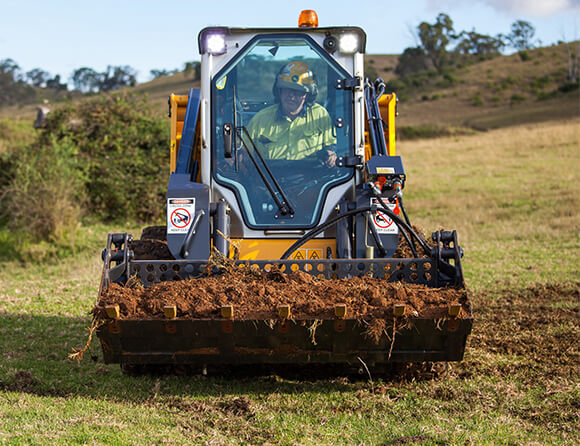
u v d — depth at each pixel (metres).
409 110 74.56
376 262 4.91
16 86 95.69
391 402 4.86
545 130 39.75
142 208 15.27
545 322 7.42
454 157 31.55
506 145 34.72
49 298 8.88
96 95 17.16
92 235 13.51
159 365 5.42
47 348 6.46
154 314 4.41
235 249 5.23
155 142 15.95
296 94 5.38
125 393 5.06
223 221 5.20
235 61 5.40
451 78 87.62
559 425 4.47
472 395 5.04
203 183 5.31
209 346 4.51
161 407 4.74
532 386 5.29
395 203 5.33
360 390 5.11
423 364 5.30
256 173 5.35
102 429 4.21
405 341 4.50
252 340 4.47
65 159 14.12
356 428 4.37
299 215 5.34
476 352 6.24
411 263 4.93
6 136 21.98
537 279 10.03
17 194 13.15
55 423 4.30
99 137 15.91
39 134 16.80
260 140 5.38
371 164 5.19
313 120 5.40
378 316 4.38
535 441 4.17
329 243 5.33
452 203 19.45
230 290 4.56
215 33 5.36
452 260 5.41
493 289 9.41
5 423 4.27
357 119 5.39
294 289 4.60
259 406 4.73
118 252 4.91
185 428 4.33
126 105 16.45
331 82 5.43
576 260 11.56
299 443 4.09
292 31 5.41
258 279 4.75
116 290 4.58
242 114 5.38
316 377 5.42
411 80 92.88
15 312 8.06
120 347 4.52
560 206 17.59
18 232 12.85
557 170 24.95
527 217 16.70
